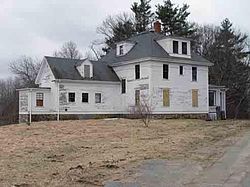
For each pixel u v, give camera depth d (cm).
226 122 3484
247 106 5981
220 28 6575
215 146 1650
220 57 5991
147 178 980
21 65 7450
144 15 6269
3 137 2062
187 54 4144
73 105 3834
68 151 1480
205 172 1059
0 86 7131
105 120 3281
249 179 958
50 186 888
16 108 5781
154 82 3847
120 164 1186
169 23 5916
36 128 2578
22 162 1219
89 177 988
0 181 935
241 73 5972
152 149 1536
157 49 4012
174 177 991
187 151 1490
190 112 4131
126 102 4084
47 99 3822
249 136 2105
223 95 4750
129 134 2180
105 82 4034
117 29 6306
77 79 3844
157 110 3847
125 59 4106
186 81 4119
